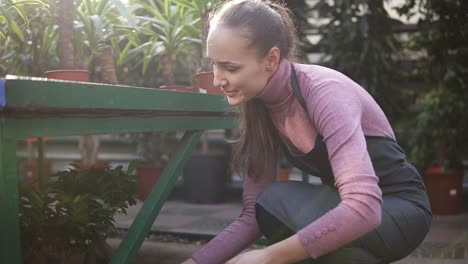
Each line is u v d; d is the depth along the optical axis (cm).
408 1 329
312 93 102
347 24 332
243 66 99
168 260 214
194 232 254
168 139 419
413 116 356
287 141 116
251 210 124
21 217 139
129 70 351
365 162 92
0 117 83
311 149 110
